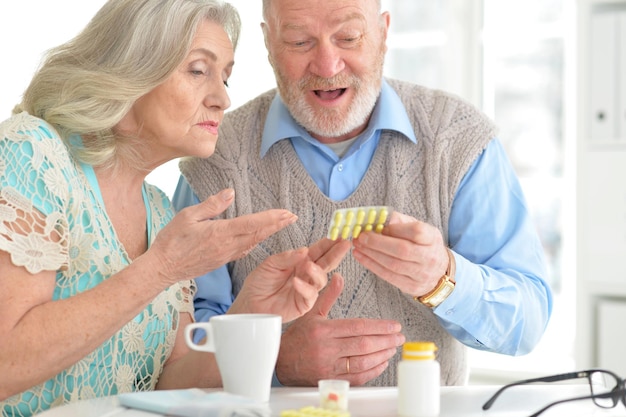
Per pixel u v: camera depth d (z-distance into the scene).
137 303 1.20
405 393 1.05
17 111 1.47
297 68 1.64
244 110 1.88
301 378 1.43
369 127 1.73
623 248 2.83
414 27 4.14
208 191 1.79
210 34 1.45
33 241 1.22
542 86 4.09
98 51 1.42
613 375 1.14
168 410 1.05
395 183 1.72
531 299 1.61
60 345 1.17
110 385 1.38
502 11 4.13
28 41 3.26
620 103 2.83
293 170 1.76
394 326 1.42
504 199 1.72
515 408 1.10
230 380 1.13
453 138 1.73
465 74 4.07
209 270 1.22
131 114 1.44
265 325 1.11
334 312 1.69
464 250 1.71
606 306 2.83
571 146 3.95
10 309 1.17
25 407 1.30
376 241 1.29
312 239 1.73
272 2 1.65
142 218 1.51
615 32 2.83
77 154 1.39
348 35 1.60
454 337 1.68
